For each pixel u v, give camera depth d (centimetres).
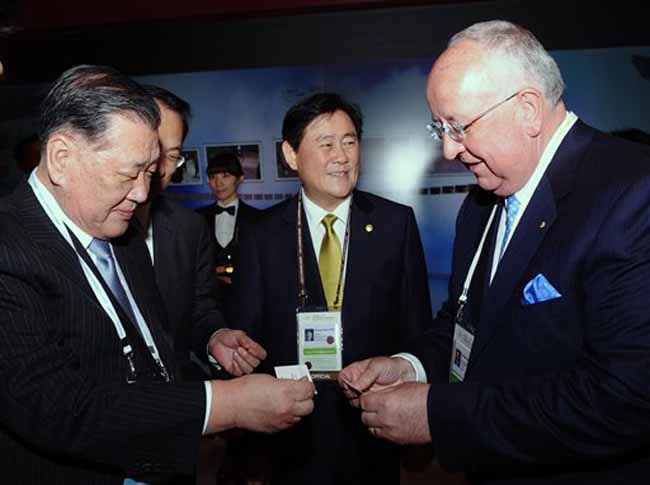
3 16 389
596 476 122
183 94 461
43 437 116
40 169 129
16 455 122
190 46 423
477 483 141
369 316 202
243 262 216
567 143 125
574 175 122
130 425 119
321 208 211
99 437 118
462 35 125
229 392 127
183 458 125
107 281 138
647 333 107
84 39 424
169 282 185
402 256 210
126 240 153
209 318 201
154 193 177
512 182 128
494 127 119
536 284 121
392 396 128
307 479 200
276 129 459
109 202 125
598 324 113
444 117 123
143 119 122
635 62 402
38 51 428
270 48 419
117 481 131
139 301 148
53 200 128
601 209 114
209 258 207
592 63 408
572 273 117
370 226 208
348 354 201
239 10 406
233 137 464
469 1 392
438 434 123
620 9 388
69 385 117
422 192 452
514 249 126
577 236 116
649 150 120
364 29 408
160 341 147
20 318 116
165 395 124
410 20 402
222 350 187
